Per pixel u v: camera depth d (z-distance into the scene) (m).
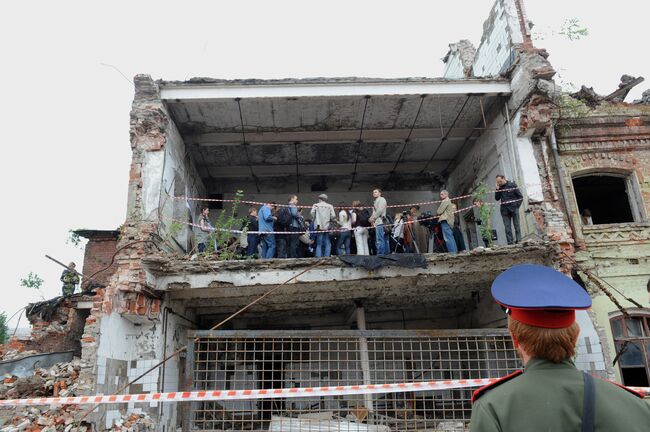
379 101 11.63
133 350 9.35
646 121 11.68
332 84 11.00
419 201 16.52
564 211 10.75
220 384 11.36
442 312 14.17
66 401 5.61
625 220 15.99
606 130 11.54
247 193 16.02
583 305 1.73
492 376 11.35
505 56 11.97
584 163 11.38
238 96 10.77
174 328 10.62
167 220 10.72
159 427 9.27
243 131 12.59
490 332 6.73
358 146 13.86
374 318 14.20
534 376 1.70
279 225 10.62
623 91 12.08
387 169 15.45
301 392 5.60
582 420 1.55
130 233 9.54
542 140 11.11
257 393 5.56
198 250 11.59
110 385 8.31
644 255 10.55
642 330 10.07
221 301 11.23
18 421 7.25
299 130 12.77
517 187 10.53
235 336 6.43
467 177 14.36
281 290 10.26
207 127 12.25
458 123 12.80
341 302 12.17
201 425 10.27
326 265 9.74
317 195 16.34
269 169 14.93
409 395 11.61
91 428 7.41
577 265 9.96
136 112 10.44
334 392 5.64
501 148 11.95
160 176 10.22
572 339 1.75
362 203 16.41
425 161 15.00
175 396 5.54
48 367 9.66
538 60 10.84
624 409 1.59
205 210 11.25
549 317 1.76
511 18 11.57
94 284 13.15
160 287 9.56
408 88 11.16
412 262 9.73
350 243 11.23
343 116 12.25
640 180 11.34
